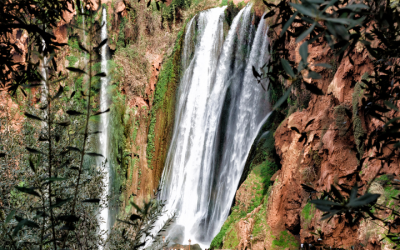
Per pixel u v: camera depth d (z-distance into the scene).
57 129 4.60
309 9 1.49
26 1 2.79
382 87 2.64
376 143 2.45
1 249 3.07
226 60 26.45
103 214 22.06
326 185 11.23
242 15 25.33
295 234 14.21
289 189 14.28
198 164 27.00
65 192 4.46
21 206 4.20
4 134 5.37
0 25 2.10
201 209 25.58
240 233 16.09
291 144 14.70
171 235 22.58
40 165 4.59
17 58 19.55
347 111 2.77
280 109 20.48
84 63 29.39
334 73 12.31
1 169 4.84
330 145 11.24
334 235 10.02
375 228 7.29
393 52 2.41
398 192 6.86
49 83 2.36
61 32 28.64
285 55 2.53
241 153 23.83
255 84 23.47
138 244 3.07
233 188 23.50
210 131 26.73
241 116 24.45
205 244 22.58
